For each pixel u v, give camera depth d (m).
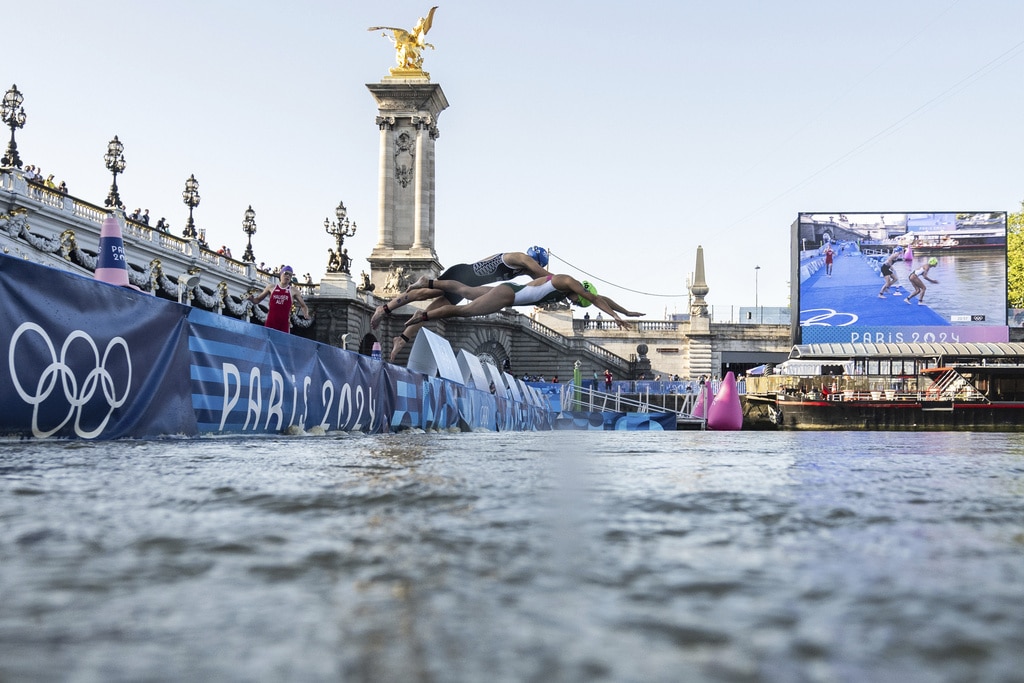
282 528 2.19
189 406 9.61
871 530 2.25
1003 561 1.77
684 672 0.99
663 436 15.16
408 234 63.53
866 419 48.34
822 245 59.16
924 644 1.11
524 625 1.22
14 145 29.67
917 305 58.19
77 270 29.47
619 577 1.57
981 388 49.47
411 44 65.31
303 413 12.48
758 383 51.25
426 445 8.08
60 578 1.54
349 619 1.25
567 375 66.88
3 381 6.96
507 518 2.42
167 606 1.33
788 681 0.96
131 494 2.99
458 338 62.69
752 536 2.12
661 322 71.56
